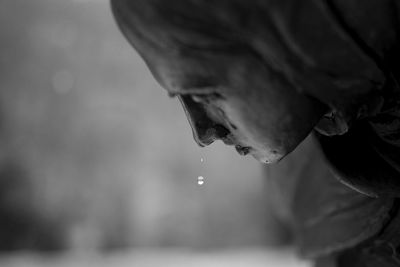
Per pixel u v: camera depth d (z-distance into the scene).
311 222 1.68
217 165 7.29
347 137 1.13
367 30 0.90
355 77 0.89
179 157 7.37
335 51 0.86
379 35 0.91
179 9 0.85
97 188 7.20
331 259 1.68
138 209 7.21
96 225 7.10
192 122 0.96
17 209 6.95
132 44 0.93
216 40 0.86
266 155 0.96
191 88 0.90
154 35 0.88
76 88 7.45
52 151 7.21
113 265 6.11
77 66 7.52
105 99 7.46
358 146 1.13
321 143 1.14
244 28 0.84
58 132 7.29
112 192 7.21
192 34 0.86
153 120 7.47
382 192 1.12
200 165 7.32
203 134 0.96
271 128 0.91
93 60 7.55
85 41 7.57
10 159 7.07
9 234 6.91
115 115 7.42
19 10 7.51
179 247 7.15
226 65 0.87
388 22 0.91
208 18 0.85
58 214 7.04
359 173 1.11
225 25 0.85
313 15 0.84
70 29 7.59
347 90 0.90
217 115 0.94
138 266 5.96
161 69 0.91
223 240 7.12
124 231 7.14
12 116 7.21
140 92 7.54
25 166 7.08
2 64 7.36
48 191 7.06
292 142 0.92
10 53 7.41
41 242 6.95
